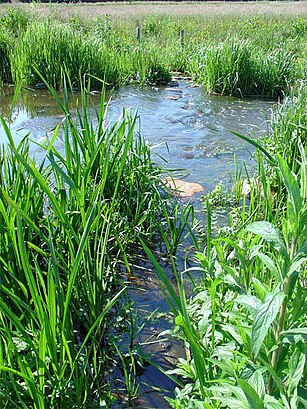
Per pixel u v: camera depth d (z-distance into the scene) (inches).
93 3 1390.3
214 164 223.6
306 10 1063.6
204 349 73.4
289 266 54.9
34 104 328.5
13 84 381.1
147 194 156.3
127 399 92.6
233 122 300.5
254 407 51.8
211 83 386.3
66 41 378.9
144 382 97.0
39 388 78.9
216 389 61.4
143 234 147.0
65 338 87.5
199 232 154.9
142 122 292.0
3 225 104.6
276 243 58.2
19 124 278.5
